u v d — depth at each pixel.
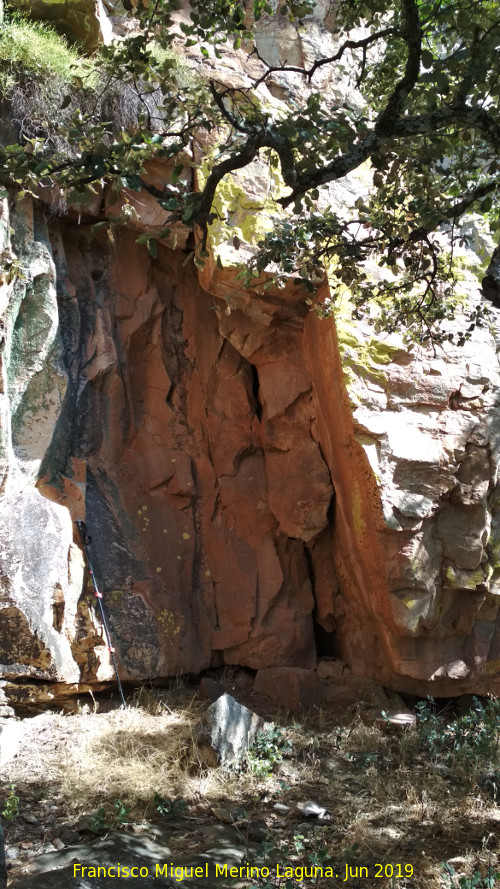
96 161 3.97
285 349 7.62
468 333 6.00
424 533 6.44
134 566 7.02
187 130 4.50
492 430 6.65
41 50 6.85
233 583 7.44
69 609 6.42
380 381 6.62
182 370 7.82
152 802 5.02
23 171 4.11
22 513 6.29
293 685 6.87
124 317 7.47
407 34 4.16
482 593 6.61
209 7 4.78
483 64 4.10
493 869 4.37
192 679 7.20
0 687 6.05
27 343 6.78
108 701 6.63
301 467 7.53
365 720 6.61
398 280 6.83
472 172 5.89
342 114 4.46
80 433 7.21
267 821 5.00
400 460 6.42
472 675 6.72
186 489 7.47
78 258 7.50
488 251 8.02
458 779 5.61
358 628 7.31
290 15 4.94
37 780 5.29
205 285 7.38
